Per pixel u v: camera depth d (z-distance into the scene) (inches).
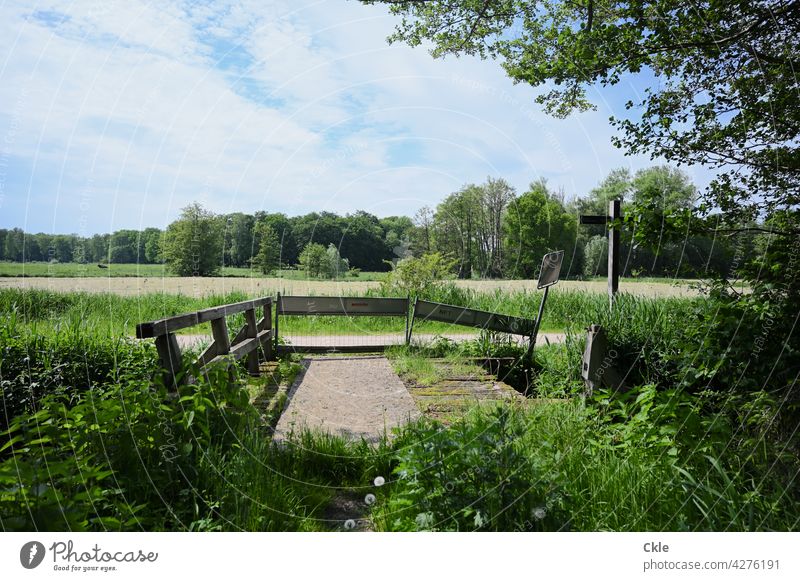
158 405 125.3
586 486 119.4
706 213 195.0
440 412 194.4
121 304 463.8
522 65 306.3
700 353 158.9
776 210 186.1
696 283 183.3
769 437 136.8
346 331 416.8
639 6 229.1
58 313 405.4
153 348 227.3
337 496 131.3
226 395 144.8
